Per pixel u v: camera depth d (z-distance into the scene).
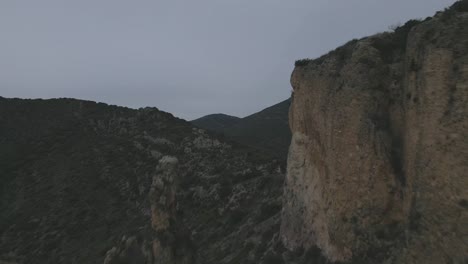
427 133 17.59
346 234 22.22
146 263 26.86
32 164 81.94
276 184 50.59
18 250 57.69
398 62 22.41
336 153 24.00
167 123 95.19
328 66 27.22
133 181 72.94
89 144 89.44
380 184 20.86
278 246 30.50
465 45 16.66
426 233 16.50
